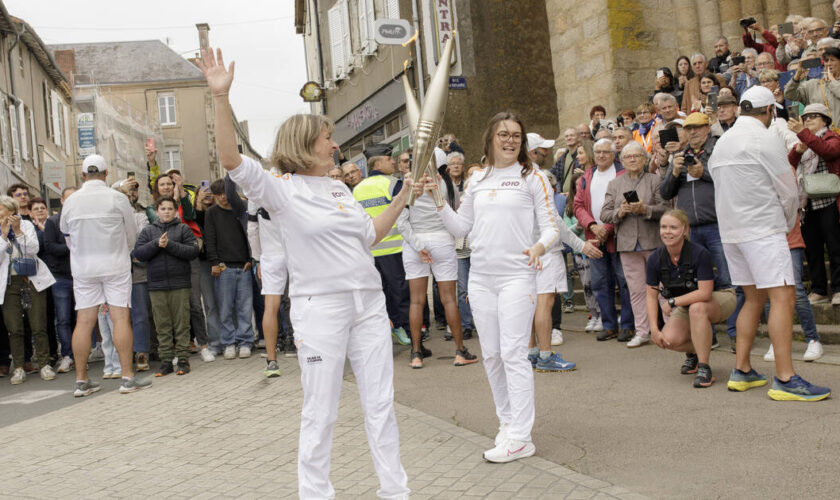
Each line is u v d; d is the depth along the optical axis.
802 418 5.00
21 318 9.36
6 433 6.71
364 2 19.34
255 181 3.44
